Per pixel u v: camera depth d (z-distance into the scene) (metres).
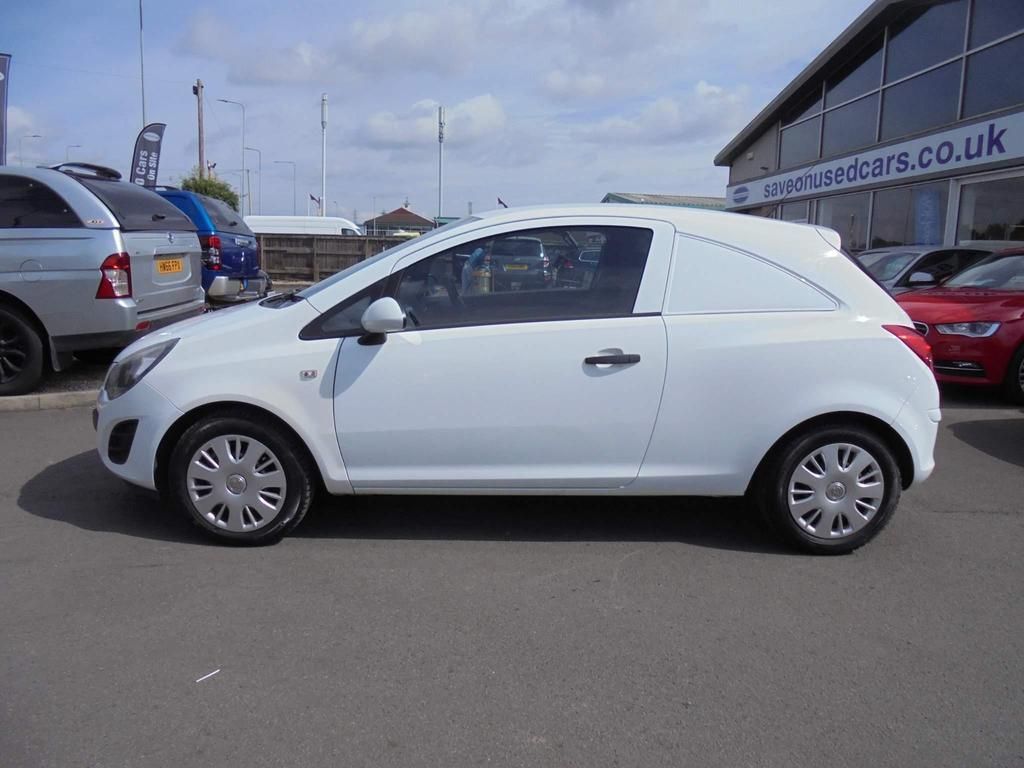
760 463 4.30
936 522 4.88
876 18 16.69
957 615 3.71
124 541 4.37
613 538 4.56
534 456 4.23
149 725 2.81
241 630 3.47
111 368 4.50
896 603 3.82
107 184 7.47
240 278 11.62
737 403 4.18
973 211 14.27
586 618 3.63
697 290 4.23
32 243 6.82
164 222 7.96
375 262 4.30
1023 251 9.10
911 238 16.06
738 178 25.64
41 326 7.06
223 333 4.25
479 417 4.17
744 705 3.00
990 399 8.48
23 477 5.37
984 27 14.19
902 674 3.22
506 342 4.14
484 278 4.26
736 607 3.76
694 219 4.34
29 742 2.71
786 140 22.22
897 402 4.20
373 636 3.44
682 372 4.15
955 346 7.94
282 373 4.15
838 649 3.40
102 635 3.40
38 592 3.77
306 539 4.47
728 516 4.93
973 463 6.11
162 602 3.70
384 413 4.17
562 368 4.14
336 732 2.80
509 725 2.86
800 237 4.38
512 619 3.61
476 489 4.30
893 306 4.33
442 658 3.28
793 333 4.17
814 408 4.16
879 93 17.52
